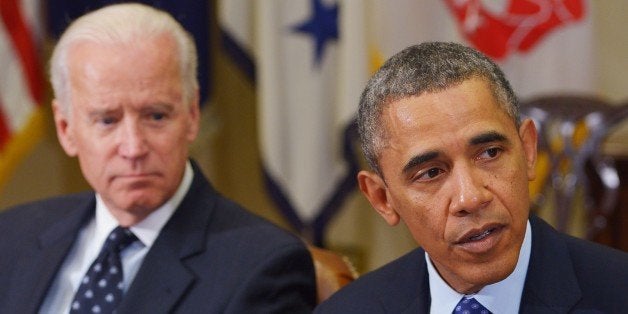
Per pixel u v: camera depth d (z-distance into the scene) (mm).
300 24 8289
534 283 3330
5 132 8188
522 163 3133
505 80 3197
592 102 6699
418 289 3572
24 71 8203
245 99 9688
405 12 7969
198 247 4410
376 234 9555
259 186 9766
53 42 8656
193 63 4441
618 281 3289
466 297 3369
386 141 3168
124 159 4227
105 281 4449
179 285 4289
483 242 3070
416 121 3078
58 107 4477
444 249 3135
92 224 4766
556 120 6711
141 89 4215
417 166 3092
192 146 9117
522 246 3361
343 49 8102
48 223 4895
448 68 3119
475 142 3037
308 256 4477
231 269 4301
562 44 7984
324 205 8344
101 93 4215
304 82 8297
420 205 3131
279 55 8297
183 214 4516
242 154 9750
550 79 7961
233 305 4180
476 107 3057
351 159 8102
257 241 4395
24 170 9664
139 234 4484
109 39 4262
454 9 7988
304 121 8305
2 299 4645
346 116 8039
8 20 8164
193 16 8602
